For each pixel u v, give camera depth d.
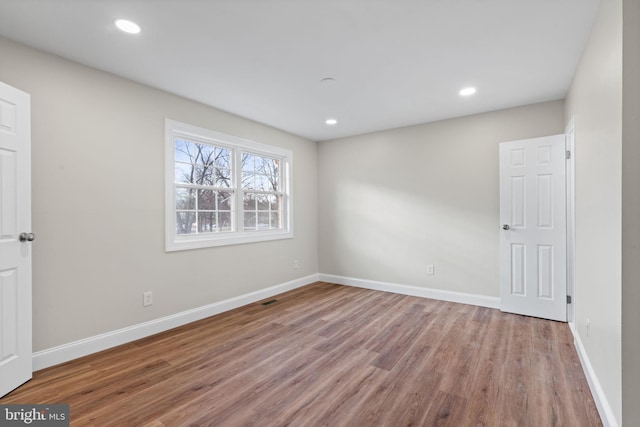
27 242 2.09
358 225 4.77
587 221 2.17
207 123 3.47
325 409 1.81
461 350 2.56
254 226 4.21
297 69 2.62
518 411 1.77
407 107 3.54
